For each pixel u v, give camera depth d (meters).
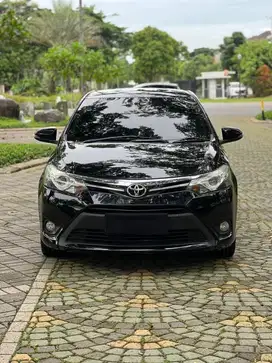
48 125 23.44
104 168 5.27
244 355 3.65
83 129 6.38
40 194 5.50
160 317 4.27
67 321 4.22
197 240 5.17
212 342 3.84
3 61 51.91
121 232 5.04
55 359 3.63
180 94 7.11
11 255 5.91
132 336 3.95
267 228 6.99
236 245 6.24
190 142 6.11
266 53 65.81
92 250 5.14
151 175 5.12
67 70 31.42
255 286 4.93
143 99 6.89
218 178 5.30
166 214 5.03
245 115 33.56
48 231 5.36
